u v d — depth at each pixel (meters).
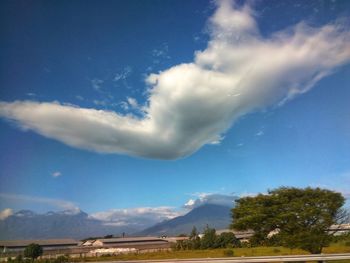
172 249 85.19
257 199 34.75
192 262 26.20
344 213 34.56
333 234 34.31
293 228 33.25
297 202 33.34
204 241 83.44
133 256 55.66
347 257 26.34
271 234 34.81
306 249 33.31
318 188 34.56
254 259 25.95
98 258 51.81
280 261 25.89
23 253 65.56
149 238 135.00
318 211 32.75
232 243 81.94
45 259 49.22
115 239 129.00
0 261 50.25
